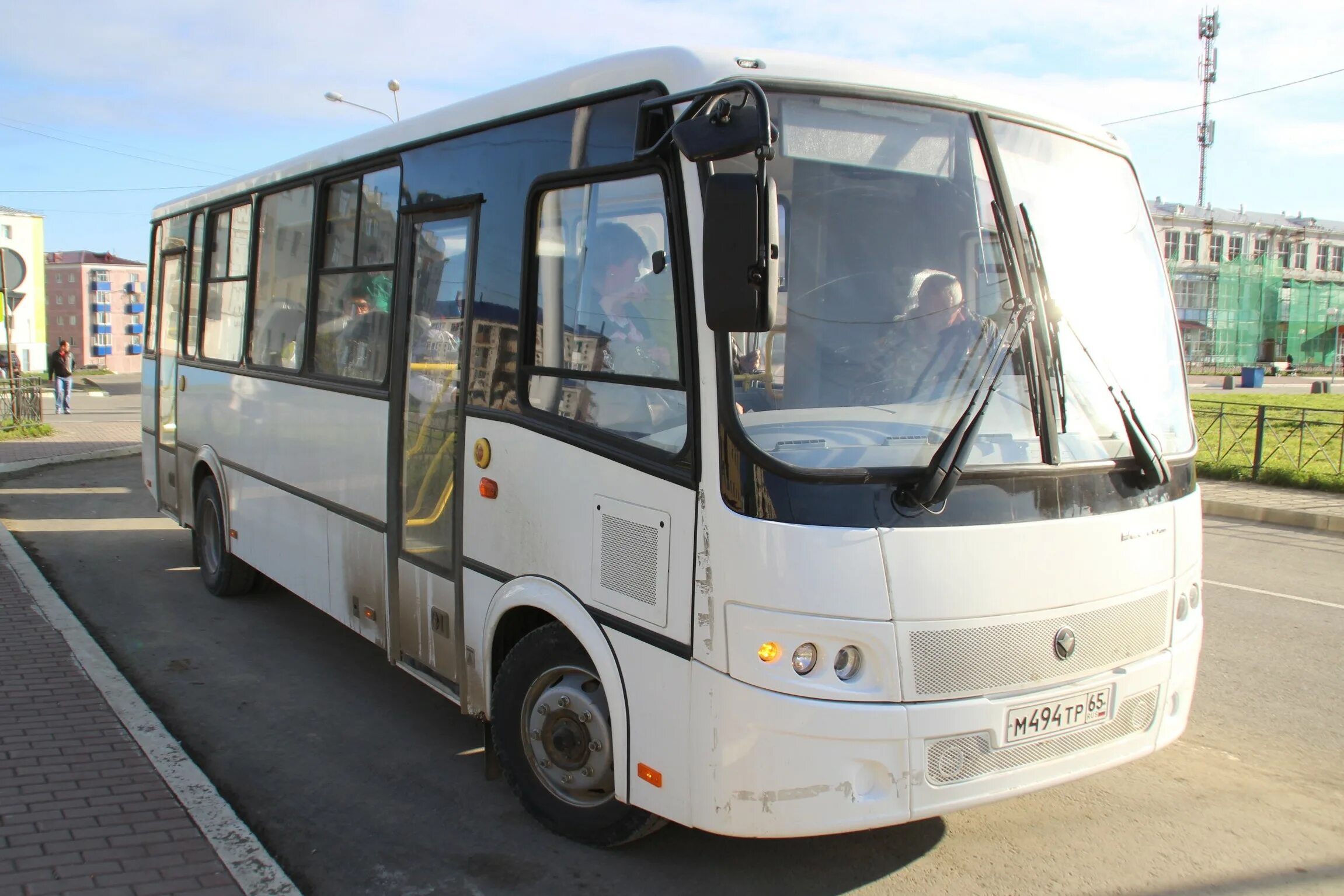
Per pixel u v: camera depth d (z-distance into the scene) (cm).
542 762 406
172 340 871
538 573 399
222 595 773
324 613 744
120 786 429
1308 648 700
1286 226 6825
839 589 310
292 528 621
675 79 346
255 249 691
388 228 520
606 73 379
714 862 391
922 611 318
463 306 452
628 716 358
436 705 564
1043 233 385
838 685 313
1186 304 6331
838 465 319
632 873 382
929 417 335
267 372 657
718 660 322
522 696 412
